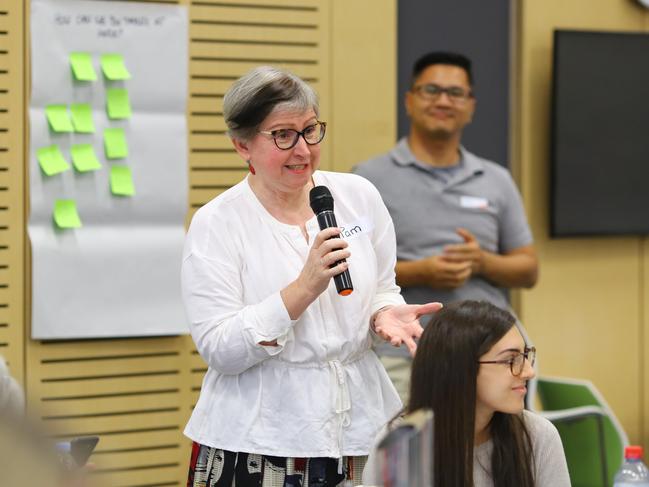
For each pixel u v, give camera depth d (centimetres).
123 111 539
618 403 681
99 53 536
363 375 311
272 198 309
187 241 309
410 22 633
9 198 524
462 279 523
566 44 645
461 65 556
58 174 529
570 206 652
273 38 575
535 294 658
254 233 305
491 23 652
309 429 296
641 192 668
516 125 657
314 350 299
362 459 309
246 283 303
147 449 552
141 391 549
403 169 554
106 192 538
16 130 524
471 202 553
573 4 661
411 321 309
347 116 594
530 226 655
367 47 596
